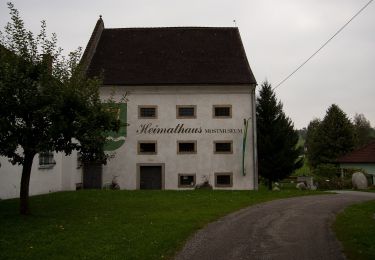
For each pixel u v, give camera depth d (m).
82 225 13.40
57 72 14.58
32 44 14.21
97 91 15.35
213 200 20.73
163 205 18.69
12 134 13.73
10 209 16.28
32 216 14.77
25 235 11.71
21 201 15.13
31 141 14.23
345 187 35.44
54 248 10.31
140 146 33.34
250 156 33.00
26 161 15.02
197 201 20.27
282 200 21.41
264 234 12.52
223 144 33.38
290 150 43.47
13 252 9.92
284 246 10.95
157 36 38.38
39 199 20.11
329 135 55.34
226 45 37.25
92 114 14.42
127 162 33.09
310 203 20.11
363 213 16.42
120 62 35.75
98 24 38.47
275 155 42.50
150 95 33.62
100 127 15.09
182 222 14.28
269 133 43.47
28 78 13.79
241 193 24.47
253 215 16.17
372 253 9.82
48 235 11.78
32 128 14.10
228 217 15.67
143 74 34.38
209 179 32.91
